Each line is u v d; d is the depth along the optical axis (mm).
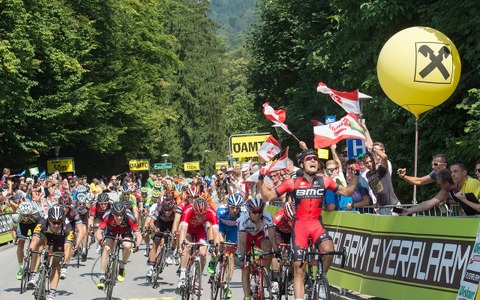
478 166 15578
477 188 15406
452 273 13891
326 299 13977
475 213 14586
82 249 29875
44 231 19703
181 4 109500
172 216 22844
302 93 48531
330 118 23844
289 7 52375
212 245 18219
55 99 54625
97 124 64125
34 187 32375
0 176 55906
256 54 63594
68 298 20312
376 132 32531
